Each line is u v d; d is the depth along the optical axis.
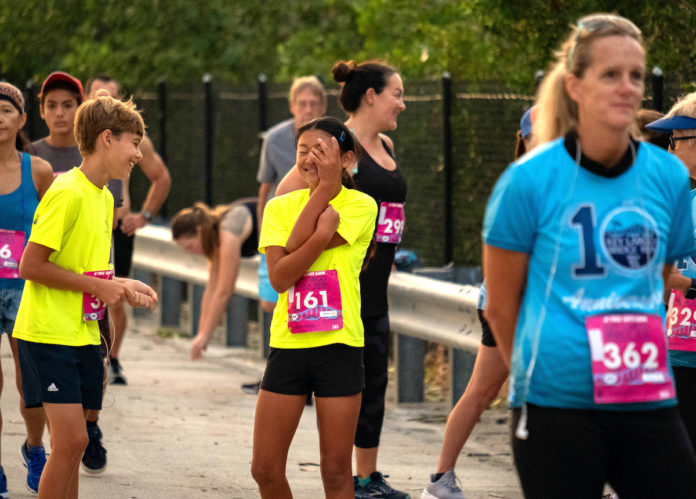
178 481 13.28
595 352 7.10
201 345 18.33
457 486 11.79
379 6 29.33
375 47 28.92
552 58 20.52
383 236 12.48
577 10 20.08
